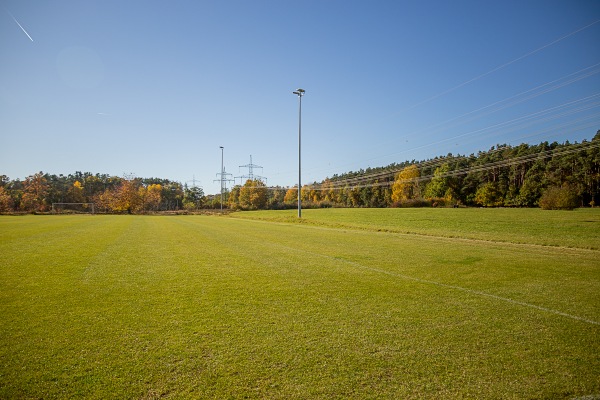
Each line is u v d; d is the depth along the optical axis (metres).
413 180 87.38
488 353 4.82
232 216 61.38
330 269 10.85
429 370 4.30
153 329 5.57
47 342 5.00
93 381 3.92
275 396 3.66
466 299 7.54
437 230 27.47
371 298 7.56
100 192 115.75
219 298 7.43
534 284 8.97
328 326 5.81
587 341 5.28
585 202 64.31
